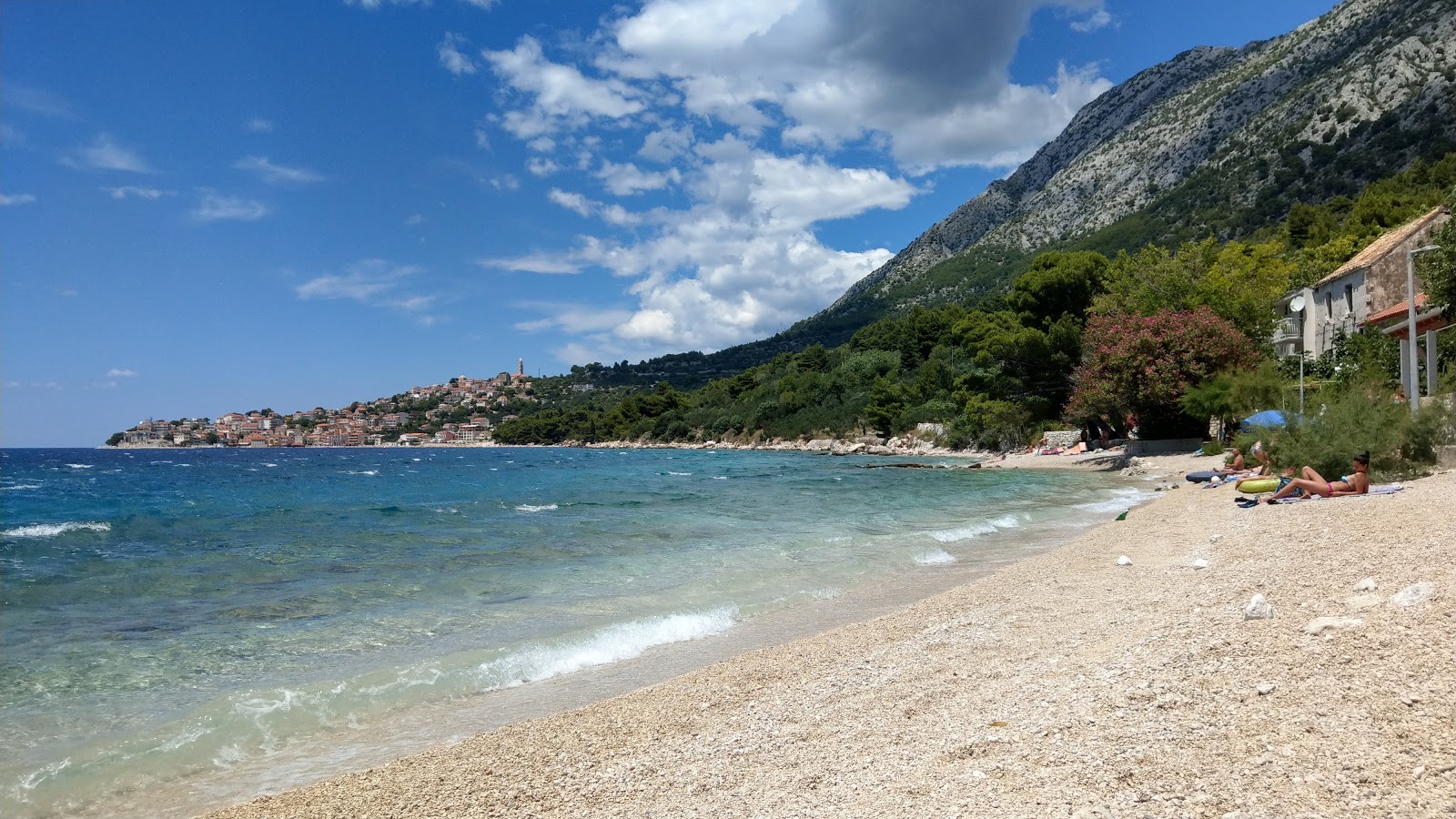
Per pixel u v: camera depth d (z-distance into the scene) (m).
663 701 7.98
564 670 9.53
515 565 16.31
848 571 15.47
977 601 11.38
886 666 8.36
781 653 9.54
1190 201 145.88
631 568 15.89
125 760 6.91
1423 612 5.97
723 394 153.88
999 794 4.52
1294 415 22.11
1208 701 5.27
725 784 5.60
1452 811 3.46
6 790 6.32
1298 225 74.31
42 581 14.66
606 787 5.83
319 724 7.78
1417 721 4.31
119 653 10.00
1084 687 6.22
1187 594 9.27
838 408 111.94
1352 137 115.69
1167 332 42.12
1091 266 61.44
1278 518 15.12
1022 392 64.38
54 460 95.88
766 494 34.16
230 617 11.93
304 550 18.75
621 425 163.62
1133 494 29.88
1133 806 4.05
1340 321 41.25
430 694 8.62
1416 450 19.95
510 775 6.24
